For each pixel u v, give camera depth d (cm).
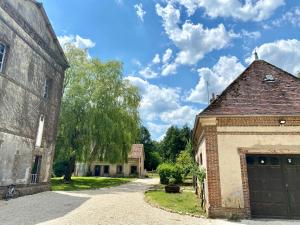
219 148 1006
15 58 1386
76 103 2412
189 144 2705
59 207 1081
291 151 983
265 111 1038
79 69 2544
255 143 1002
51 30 1766
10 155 1350
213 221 880
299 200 959
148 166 6172
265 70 1259
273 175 988
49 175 1802
